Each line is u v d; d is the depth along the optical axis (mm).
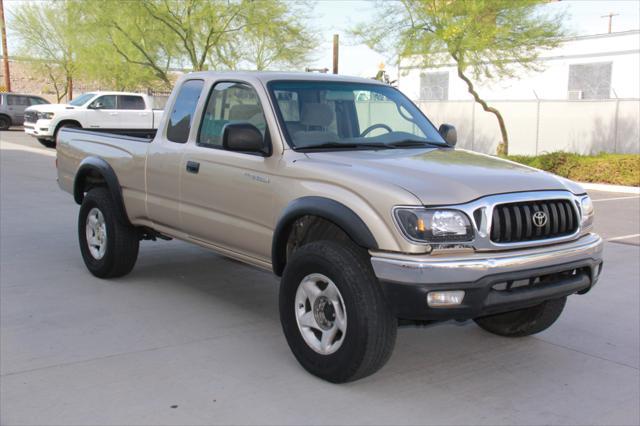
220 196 5281
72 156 7227
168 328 5379
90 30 27016
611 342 5324
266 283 6832
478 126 26906
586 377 4609
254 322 5586
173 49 26844
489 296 3982
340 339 4258
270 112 4977
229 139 4727
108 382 4301
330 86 5453
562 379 4570
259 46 27312
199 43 26578
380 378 4500
